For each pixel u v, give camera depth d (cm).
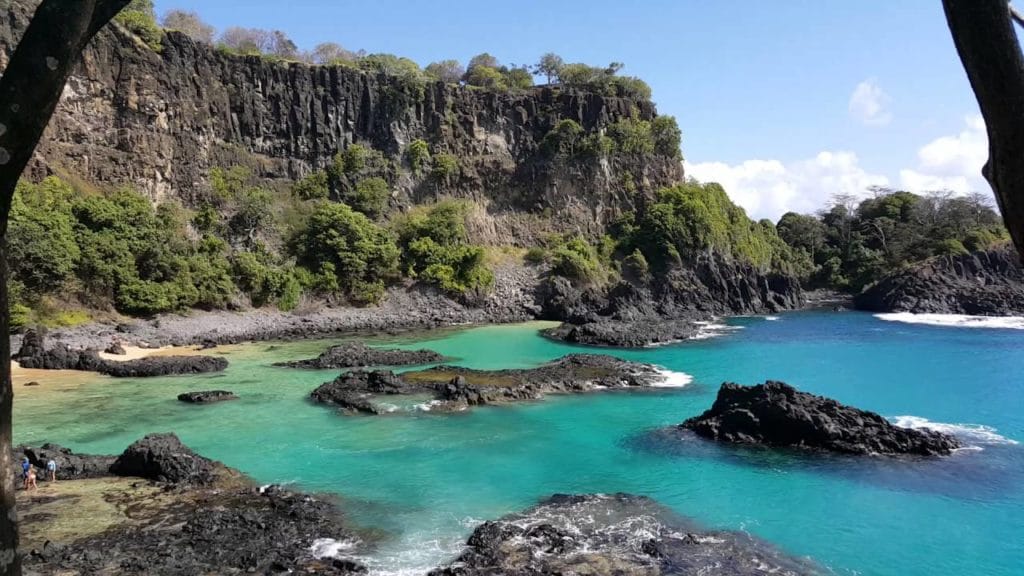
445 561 2047
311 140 9756
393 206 9862
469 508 2464
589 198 10906
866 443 3038
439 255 9112
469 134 10962
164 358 5197
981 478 2712
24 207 6009
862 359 5609
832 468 2847
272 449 3141
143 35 8212
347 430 3453
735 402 3466
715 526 2298
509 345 6588
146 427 3494
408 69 11044
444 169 10294
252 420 3634
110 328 6206
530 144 11138
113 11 495
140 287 6612
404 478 2769
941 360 5509
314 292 8250
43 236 5978
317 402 4038
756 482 2708
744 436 3241
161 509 2388
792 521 2339
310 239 8525
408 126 10519
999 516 2364
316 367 5162
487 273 9281
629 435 3391
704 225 10012
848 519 2352
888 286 10125
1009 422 3600
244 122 9250
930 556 2088
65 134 7438
